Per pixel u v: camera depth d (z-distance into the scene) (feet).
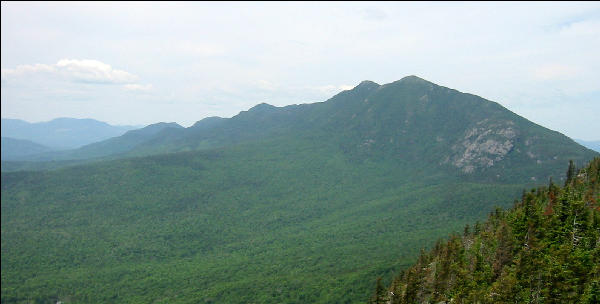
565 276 238.68
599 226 297.53
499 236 329.72
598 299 224.74
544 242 298.56
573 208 314.76
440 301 310.04
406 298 317.42
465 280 293.84
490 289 271.69
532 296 246.27
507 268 286.46
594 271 243.81
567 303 231.09
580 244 289.12
